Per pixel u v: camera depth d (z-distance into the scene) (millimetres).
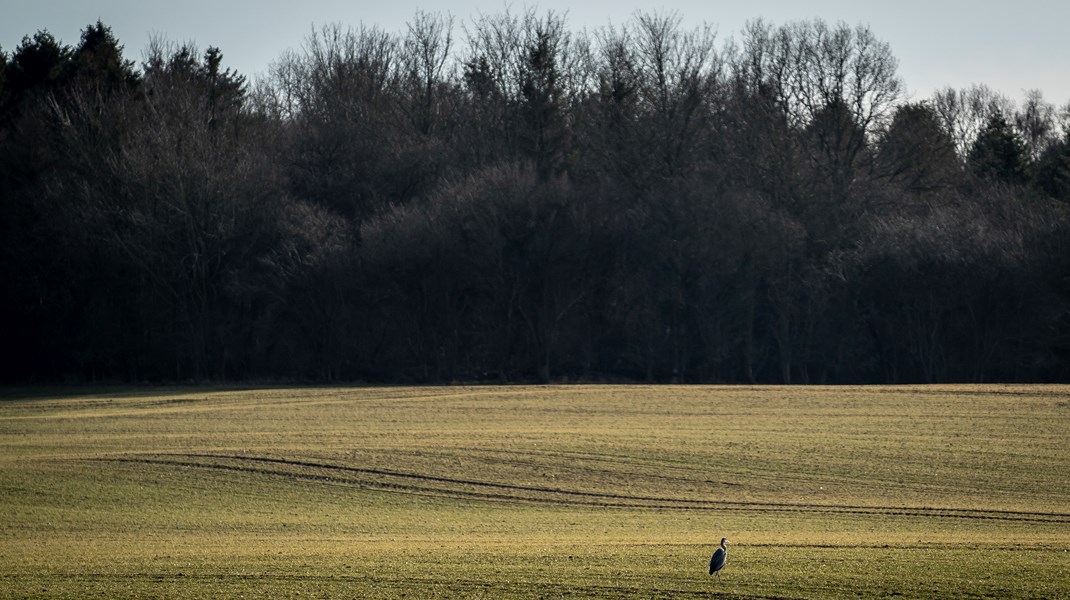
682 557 109188
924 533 130875
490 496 158000
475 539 127188
